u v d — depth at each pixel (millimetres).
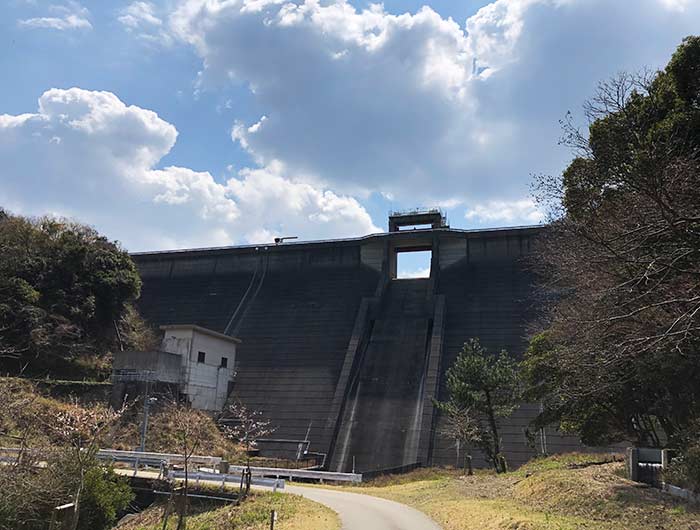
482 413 40250
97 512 21406
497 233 66375
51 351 48625
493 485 25312
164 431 42906
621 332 17672
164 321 70562
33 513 19219
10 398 25422
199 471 29281
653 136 19391
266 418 52062
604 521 14633
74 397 42781
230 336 58812
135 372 47125
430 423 46281
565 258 19031
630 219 16453
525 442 42875
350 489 29828
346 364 55062
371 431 48312
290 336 63000
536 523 14195
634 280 15391
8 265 52438
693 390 20406
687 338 16188
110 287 57438
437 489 26516
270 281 73875
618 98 18328
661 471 16875
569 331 21141
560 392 25703
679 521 13305
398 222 74000
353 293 67938
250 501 24906
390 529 16578
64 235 58531
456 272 65812
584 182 19703
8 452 23188
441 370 52188
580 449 41281
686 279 15602
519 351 51938
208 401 52344
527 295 58562
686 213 14906
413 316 61562
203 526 22250
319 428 49812
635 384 22625
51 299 53219
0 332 45594
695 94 23312
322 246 74562
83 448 26047
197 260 79562
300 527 17797
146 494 27891
